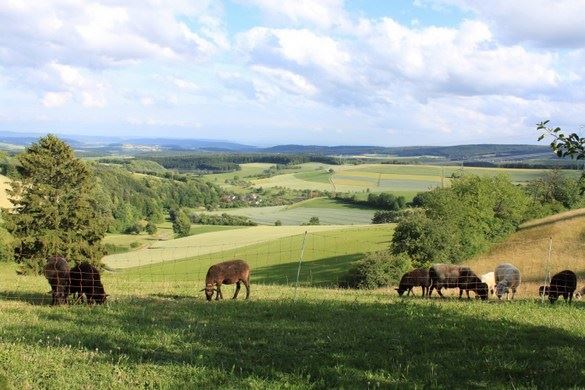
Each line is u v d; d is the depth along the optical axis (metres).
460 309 18.55
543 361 10.76
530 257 62.34
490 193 80.69
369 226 111.62
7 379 8.52
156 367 9.79
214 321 15.07
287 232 112.56
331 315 16.50
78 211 59.25
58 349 10.80
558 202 102.62
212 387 8.66
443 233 67.06
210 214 154.38
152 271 70.00
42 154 59.59
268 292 25.30
